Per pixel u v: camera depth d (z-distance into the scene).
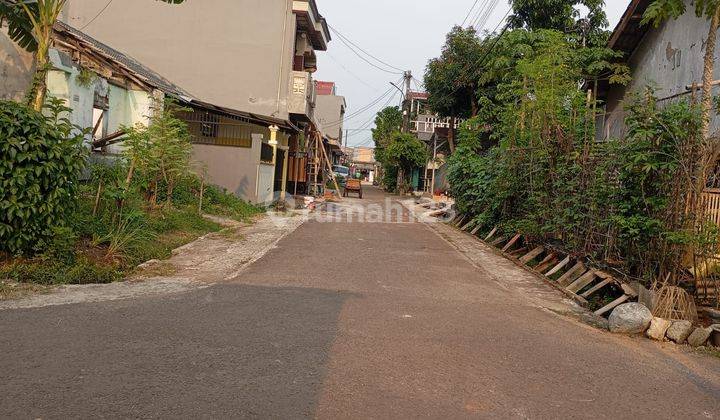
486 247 13.95
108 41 21.61
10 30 9.47
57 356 4.54
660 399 4.51
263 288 7.55
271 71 21.67
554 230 10.77
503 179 13.89
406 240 14.32
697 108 7.30
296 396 4.01
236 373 4.38
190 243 11.15
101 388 3.95
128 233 9.21
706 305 7.24
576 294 8.51
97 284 7.20
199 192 16.28
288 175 26.45
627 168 7.50
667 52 13.73
